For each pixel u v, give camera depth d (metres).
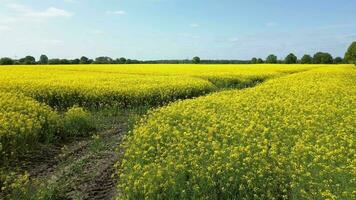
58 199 9.32
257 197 7.50
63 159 12.49
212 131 11.44
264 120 13.19
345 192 7.09
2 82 26.19
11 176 9.99
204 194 7.85
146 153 9.88
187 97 26.28
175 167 8.49
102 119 19.44
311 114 14.95
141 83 28.83
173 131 11.70
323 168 8.43
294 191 7.74
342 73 43.94
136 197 8.11
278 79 34.25
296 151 9.33
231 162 8.45
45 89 23.12
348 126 12.29
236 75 41.53
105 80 31.00
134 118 18.53
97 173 11.05
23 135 12.71
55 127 15.44
